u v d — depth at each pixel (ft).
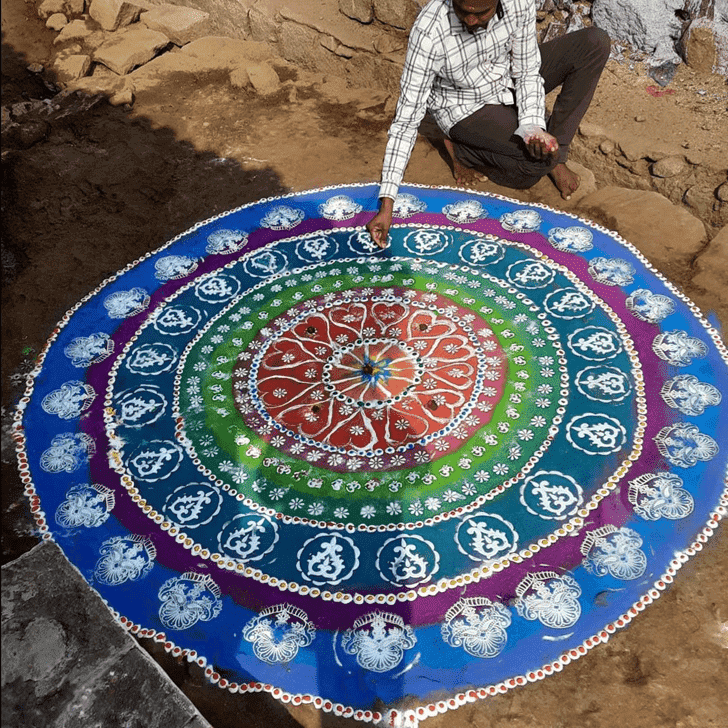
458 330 11.64
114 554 9.16
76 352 11.81
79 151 16.31
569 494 9.39
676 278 12.19
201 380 11.23
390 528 9.20
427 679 7.84
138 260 13.44
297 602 8.56
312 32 18.01
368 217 13.97
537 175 13.69
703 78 15.21
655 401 10.39
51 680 6.04
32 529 9.49
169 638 8.33
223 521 9.42
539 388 10.68
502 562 8.77
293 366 11.30
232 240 13.71
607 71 15.80
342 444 10.16
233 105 17.54
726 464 9.56
